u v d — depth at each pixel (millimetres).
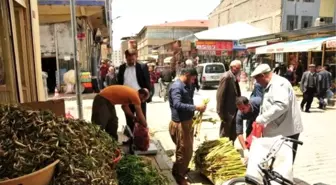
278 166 3402
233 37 22641
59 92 15039
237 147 6277
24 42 5754
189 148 4379
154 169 3229
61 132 2029
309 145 6809
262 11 35125
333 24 15672
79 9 14219
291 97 3955
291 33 18688
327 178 5000
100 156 2143
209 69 20688
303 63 19125
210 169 4516
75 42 4730
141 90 4891
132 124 5871
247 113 4723
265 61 22797
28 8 5746
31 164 1740
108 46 36500
